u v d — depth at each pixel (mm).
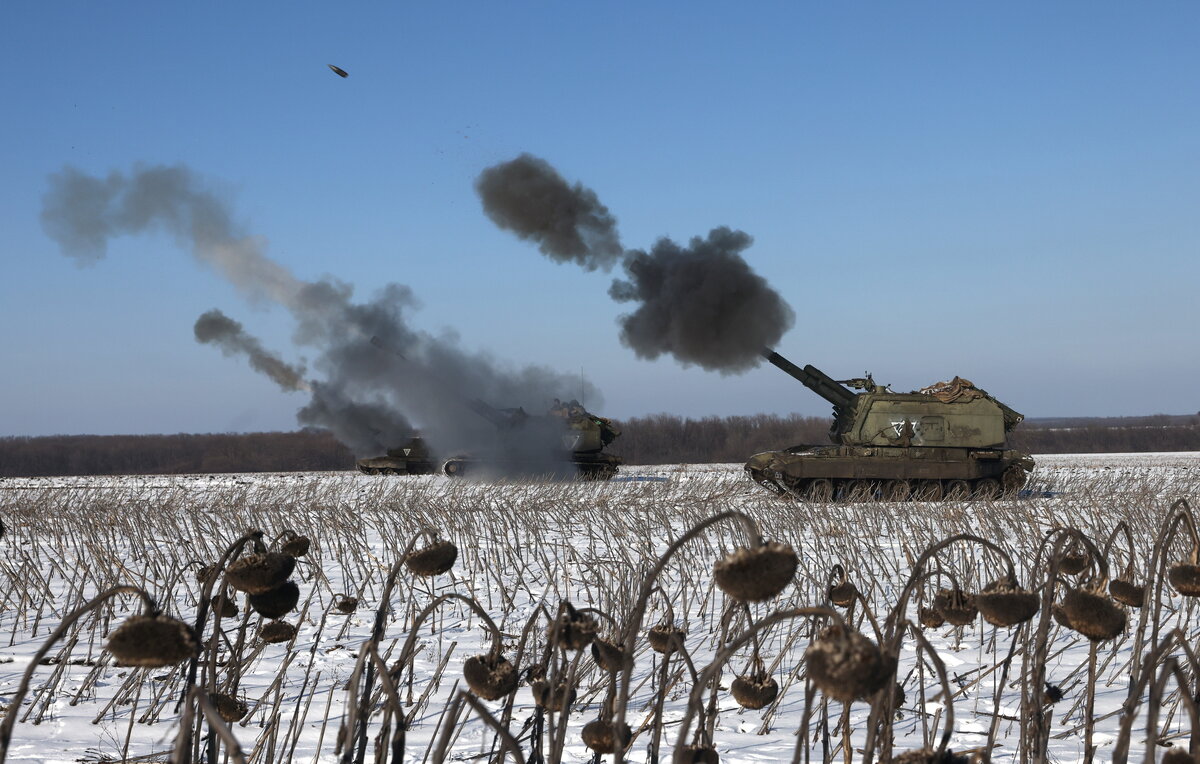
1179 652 6734
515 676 2885
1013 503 18016
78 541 15219
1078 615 2869
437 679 6258
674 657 7688
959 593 3287
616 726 2854
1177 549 11930
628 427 65062
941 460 25938
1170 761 2643
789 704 6707
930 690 6984
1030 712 4312
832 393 27094
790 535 14430
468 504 19859
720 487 26875
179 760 2543
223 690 4824
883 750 3410
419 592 11070
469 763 5398
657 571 2738
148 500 20719
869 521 16422
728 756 5527
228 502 21047
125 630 2232
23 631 9500
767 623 2328
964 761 3092
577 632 2994
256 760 4809
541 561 13109
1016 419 26984
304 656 8133
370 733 6062
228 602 4168
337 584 11656
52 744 5969
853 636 2098
